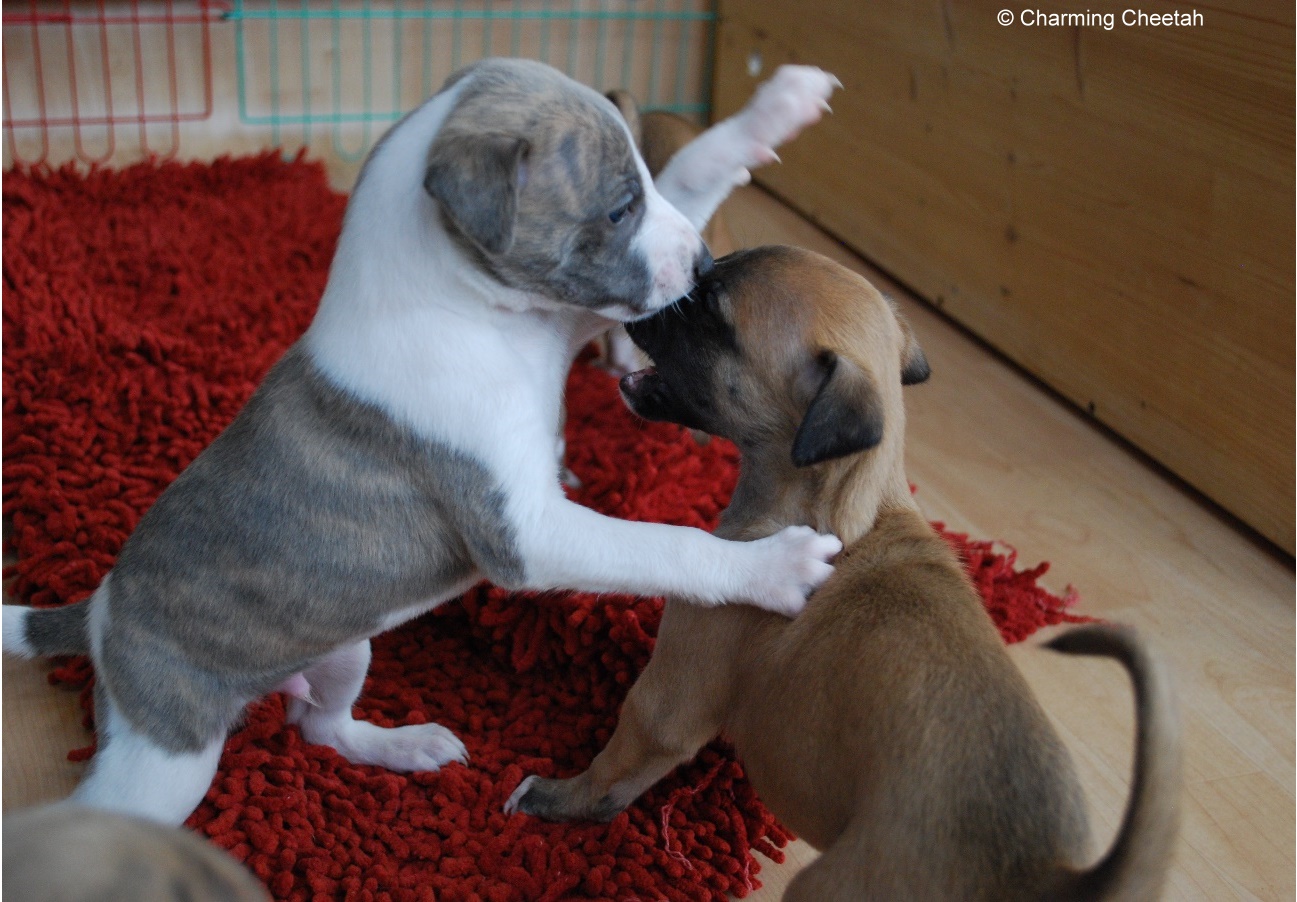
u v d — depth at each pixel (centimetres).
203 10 150
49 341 113
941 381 122
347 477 79
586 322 84
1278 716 92
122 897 46
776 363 78
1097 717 92
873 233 144
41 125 150
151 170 145
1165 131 107
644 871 81
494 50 166
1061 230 117
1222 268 104
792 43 155
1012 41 119
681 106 179
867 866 69
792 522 80
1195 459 108
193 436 106
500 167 73
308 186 146
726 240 115
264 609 80
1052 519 107
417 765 87
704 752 87
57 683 92
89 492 101
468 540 79
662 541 78
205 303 121
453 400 78
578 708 91
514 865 82
